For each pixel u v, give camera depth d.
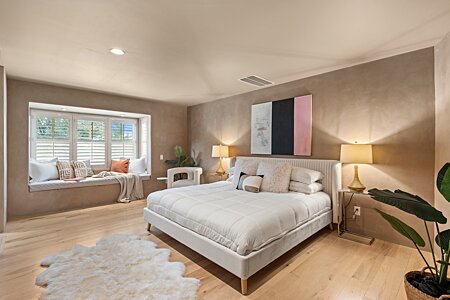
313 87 3.41
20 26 2.03
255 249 1.83
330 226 3.06
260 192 3.10
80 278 1.88
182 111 5.89
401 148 2.60
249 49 2.51
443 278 1.34
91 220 3.49
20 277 1.94
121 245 2.55
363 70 2.91
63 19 1.92
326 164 3.14
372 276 1.98
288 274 2.01
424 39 2.26
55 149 4.53
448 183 1.29
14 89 3.56
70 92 4.10
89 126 5.00
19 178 3.65
